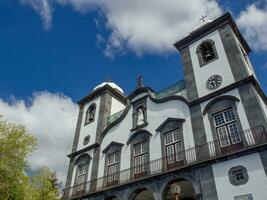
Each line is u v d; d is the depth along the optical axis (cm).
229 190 1266
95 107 2573
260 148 1248
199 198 1348
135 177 1738
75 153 2344
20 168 1595
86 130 2447
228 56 1694
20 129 1709
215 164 1370
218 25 1880
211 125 1524
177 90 1898
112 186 1767
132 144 1927
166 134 1759
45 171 2409
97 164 2089
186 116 1697
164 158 1648
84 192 1991
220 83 1630
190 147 1559
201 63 1825
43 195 2073
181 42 2039
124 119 2138
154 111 1936
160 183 1548
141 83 2191
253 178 1220
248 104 1431
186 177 1450
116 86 2772
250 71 1792
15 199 1522
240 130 1398
